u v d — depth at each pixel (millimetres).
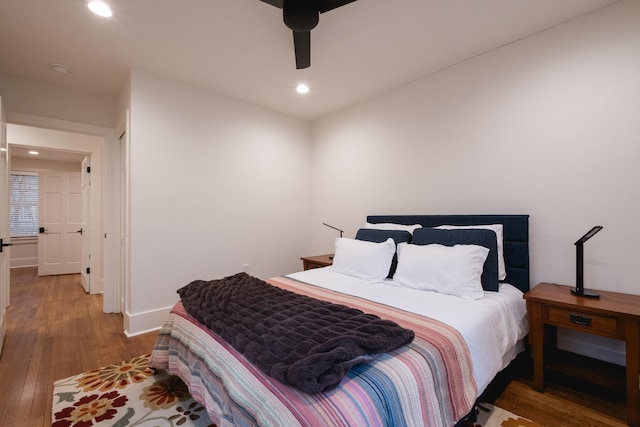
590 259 1970
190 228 2982
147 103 2707
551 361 1919
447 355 1210
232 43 2283
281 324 1327
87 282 4098
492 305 1712
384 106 3215
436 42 2283
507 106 2322
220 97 3215
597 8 1913
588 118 1968
